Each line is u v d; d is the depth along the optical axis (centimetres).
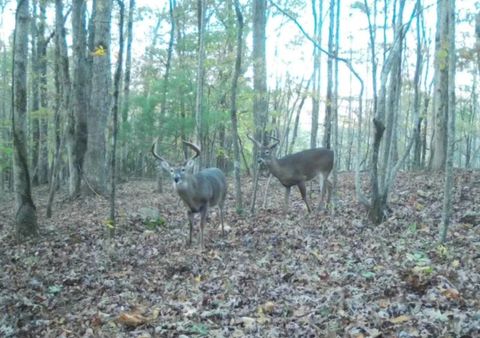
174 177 900
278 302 563
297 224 1023
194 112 1745
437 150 1625
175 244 935
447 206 728
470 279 562
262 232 978
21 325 576
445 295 514
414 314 477
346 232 900
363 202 967
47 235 1079
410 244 764
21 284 731
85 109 1797
